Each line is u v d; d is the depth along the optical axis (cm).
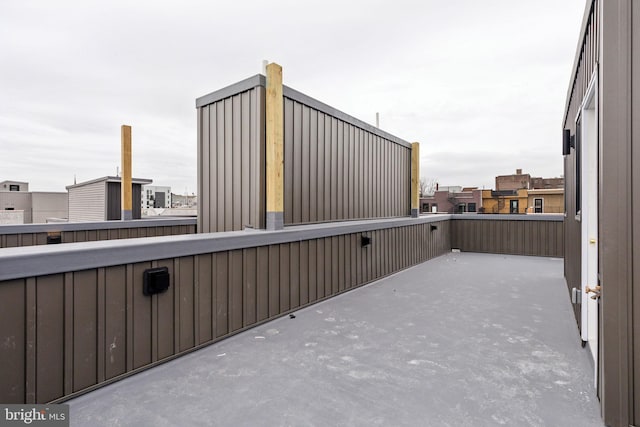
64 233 471
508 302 422
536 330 320
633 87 169
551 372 234
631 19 169
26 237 433
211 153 453
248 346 284
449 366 243
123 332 228
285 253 374
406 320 352
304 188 468
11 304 178
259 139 388
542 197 2589
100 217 959
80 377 206
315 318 361
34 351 187
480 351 271
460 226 941
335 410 188
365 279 528
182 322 266
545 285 518
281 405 193
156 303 249
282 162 389
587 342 272
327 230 437
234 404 195
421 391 208
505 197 2711
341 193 551
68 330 201
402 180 767
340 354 266
